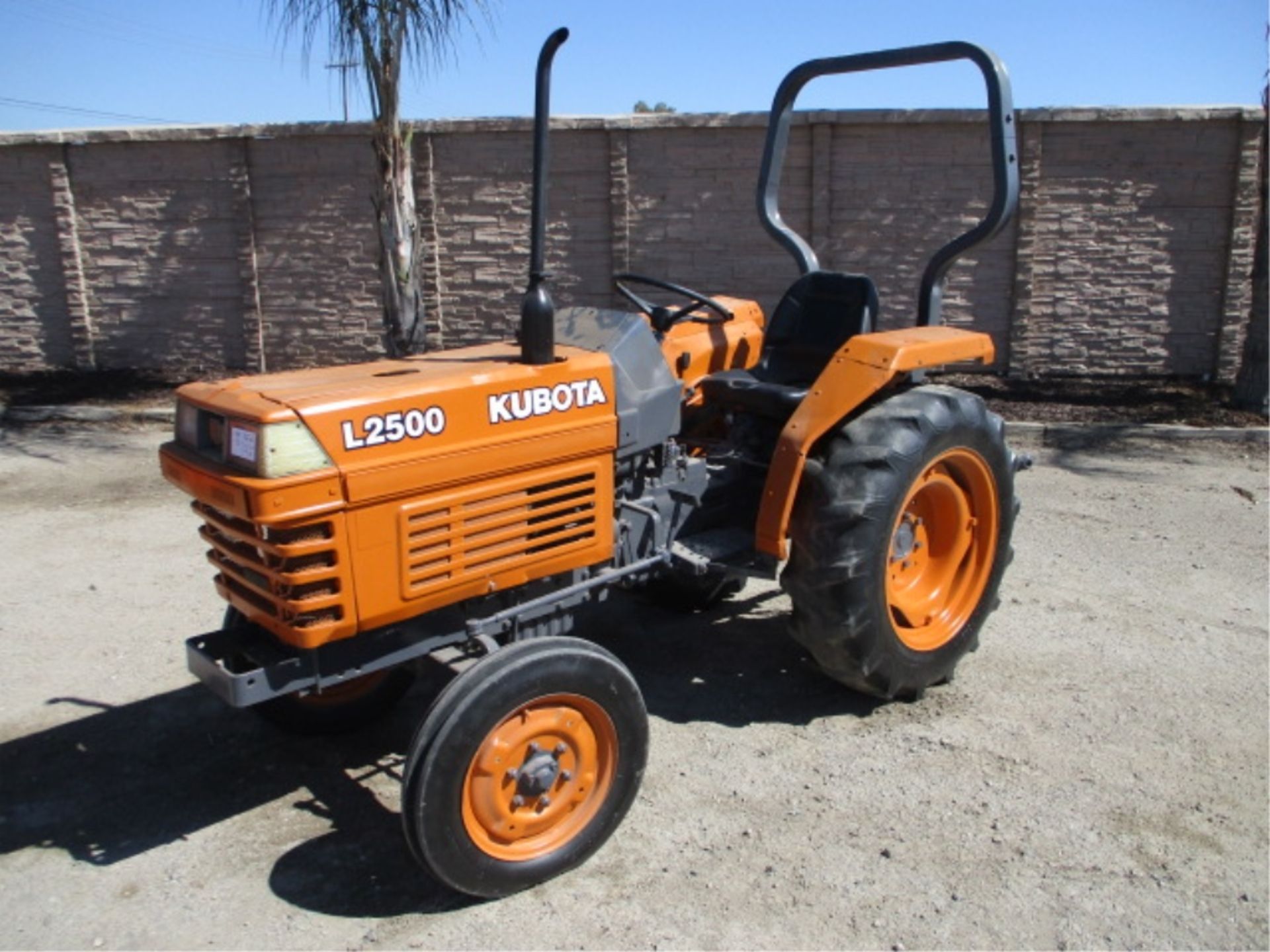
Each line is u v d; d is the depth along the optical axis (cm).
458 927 284
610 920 286
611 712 301
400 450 283
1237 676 416
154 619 483
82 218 955
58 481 701
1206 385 880
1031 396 860
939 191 866
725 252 901
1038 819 327
